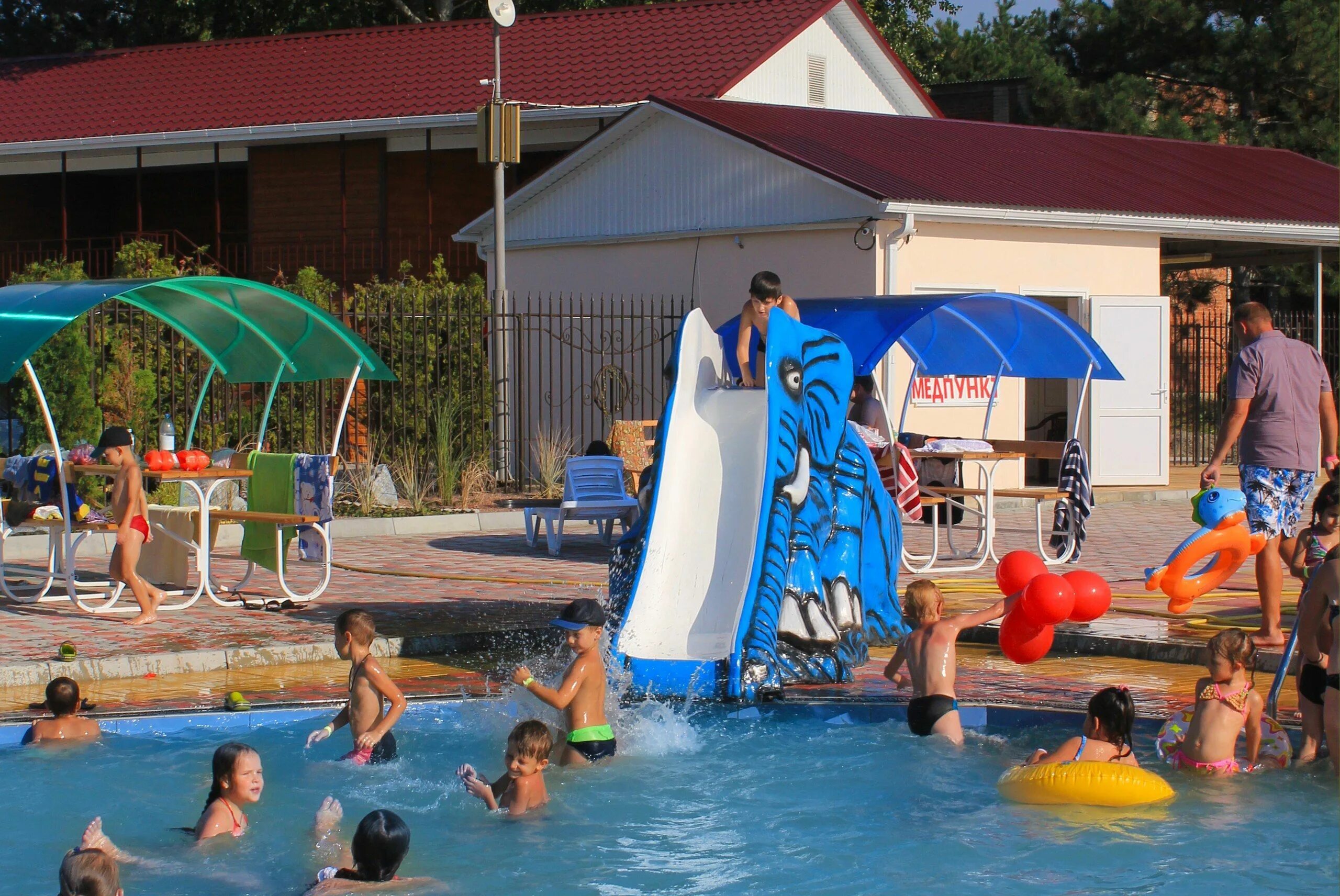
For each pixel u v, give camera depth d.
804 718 9.11
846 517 10.35
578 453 23.66
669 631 9.66
